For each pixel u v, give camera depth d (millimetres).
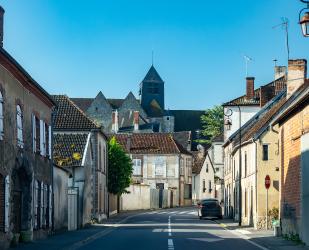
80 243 27031
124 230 38156
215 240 29391
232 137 56312
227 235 33344
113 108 136125
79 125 47469
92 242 28188
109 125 126750
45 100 31281
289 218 30500
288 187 30938
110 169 61594
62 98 50094
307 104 26578
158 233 34688
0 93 22766
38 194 29984
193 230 37969
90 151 46344
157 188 95688
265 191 41906
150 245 26031
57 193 35469
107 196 58188
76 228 39000
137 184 81500
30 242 27141
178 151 97812
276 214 41312
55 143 44531
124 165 62312
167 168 97625
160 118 137500
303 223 26953
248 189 45719
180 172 98188
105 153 56750
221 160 100375
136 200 81250
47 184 32031
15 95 25219
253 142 43000
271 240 29000
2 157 23016
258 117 53562
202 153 107062
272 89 60875
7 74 23781
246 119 66250
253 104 66125
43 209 30938
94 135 47844
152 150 97750
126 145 97938
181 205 98500
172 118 138125
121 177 62000
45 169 31516
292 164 29953
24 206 27828
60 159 42719
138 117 122625
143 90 140500
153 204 86500
